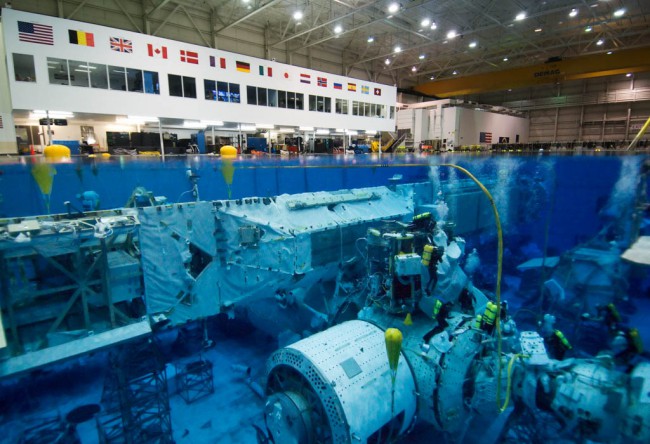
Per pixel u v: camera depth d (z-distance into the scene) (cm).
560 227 1062
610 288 718
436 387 451
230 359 760
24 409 621
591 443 412
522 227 1160
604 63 2909
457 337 474
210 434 565
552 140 4059
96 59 1506
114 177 777
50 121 1407
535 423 491
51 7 1741
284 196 708
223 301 632
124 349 539
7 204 677
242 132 2195
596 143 1261
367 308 571
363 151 1725
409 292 517
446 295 596
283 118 2219
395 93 2972
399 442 532
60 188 718
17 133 1542
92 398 652
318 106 2406
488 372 471
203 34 2302
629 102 3512
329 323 676
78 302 465
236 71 1969
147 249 522
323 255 681
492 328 461
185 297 576
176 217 556
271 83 2131
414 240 536
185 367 682
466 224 1102
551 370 430
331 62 3173
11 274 418
